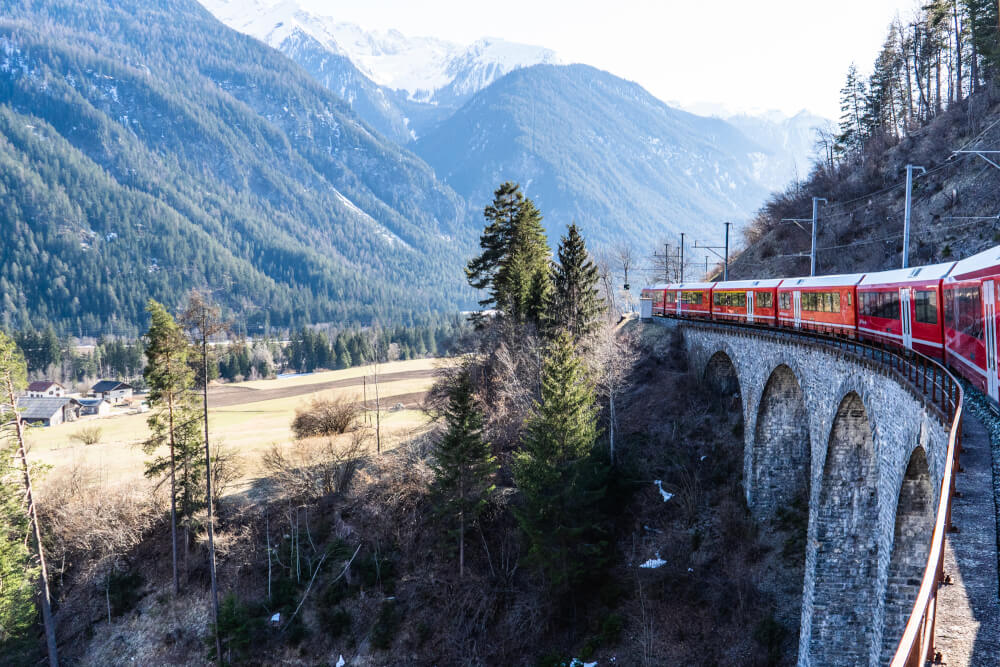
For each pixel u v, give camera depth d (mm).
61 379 156625
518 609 42656
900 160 68500
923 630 7316
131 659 43188
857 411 27266
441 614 43406
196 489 47250
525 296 57531
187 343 43625
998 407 17094
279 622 43594
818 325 38219
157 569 47375
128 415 91875
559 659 39281
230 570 46125
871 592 28516
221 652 41938
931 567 7273
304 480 49469
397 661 41781
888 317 29469
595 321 56406
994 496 11516
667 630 38531
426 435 54844
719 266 98375
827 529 28938
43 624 45469
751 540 40875
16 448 40156
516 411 50812
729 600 38844
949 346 22609
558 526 40719
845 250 66125
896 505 20438
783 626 36344
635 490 47062
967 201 55281
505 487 47344
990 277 18156
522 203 61688
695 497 45188
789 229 79438
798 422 39719
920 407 18266
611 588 41562
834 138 94812
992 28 63094
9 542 39812
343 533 47531
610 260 118062
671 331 62000
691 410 52031
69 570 47969
